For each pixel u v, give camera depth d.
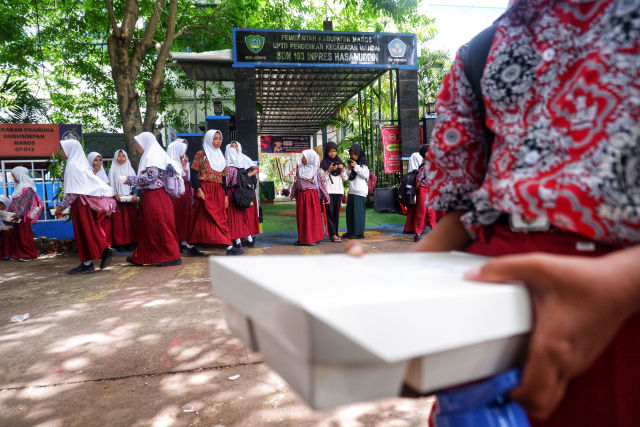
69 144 4.86
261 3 10.73
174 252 5.25
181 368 2.28
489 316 0.36
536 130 0.54
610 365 0.51
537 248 0.54
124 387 2.08
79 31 10.62
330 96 12.34
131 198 6.45
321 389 0.31
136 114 7.80
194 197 6.10
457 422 0.46
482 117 0.68
